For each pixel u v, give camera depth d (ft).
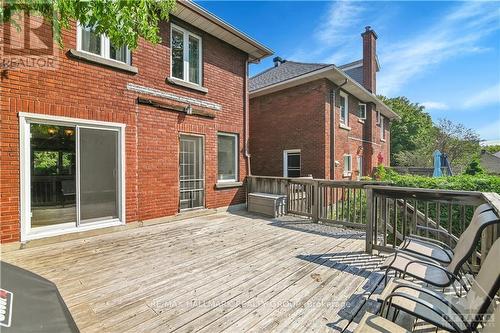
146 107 19.20
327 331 7.20
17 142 13.64
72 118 15.49
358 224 17.93
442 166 57.26
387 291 6.64
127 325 7.39
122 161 17.75
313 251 13.82
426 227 11.38
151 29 9.36
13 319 3.50
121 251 13.62
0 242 13.12
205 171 23.57
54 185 15.05
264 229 18.47
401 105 98.63
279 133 36.52
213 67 24.50
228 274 10.86
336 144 34.68
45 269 11.27
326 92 32.35
